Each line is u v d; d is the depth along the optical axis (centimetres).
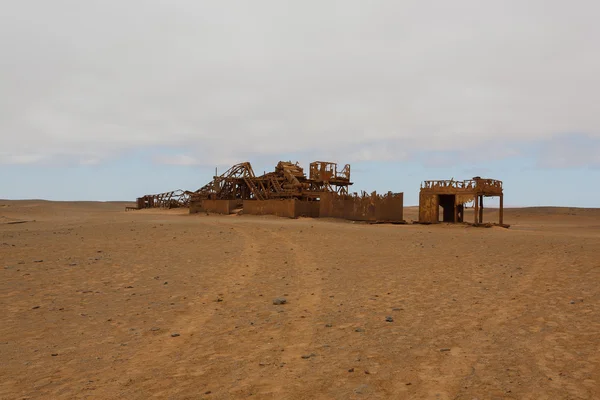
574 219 7425
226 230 3203
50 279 1390
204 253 2022
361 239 2742
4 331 881
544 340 790
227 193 7062
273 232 3091
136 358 732
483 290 1246
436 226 4216
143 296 1189
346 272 1562
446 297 1165
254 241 2541
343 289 1276
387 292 1231
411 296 1181
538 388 584
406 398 563
